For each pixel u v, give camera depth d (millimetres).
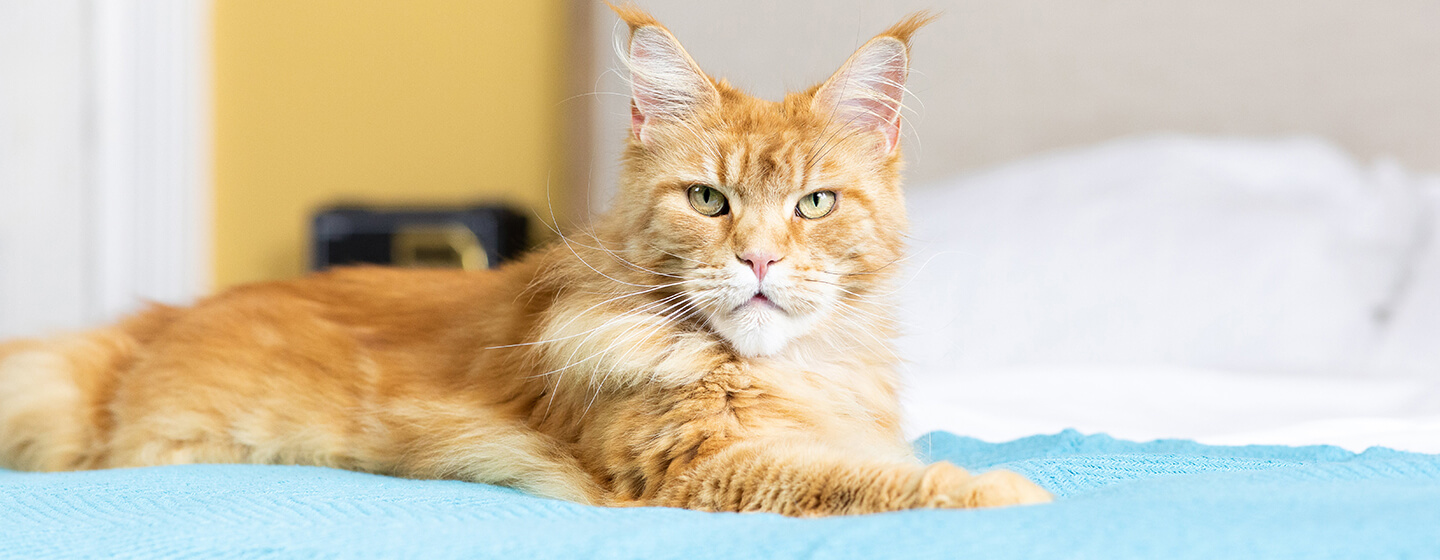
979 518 1106
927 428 2408
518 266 2133
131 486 1549
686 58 1869
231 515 1334
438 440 1846
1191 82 4344
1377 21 4184
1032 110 4445
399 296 2174
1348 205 3652
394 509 1375
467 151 4809
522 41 4773
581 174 4578
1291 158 3938
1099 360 3354
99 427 2084
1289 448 1809
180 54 4691
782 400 1732
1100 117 4402
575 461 1718
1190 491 1255
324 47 4855
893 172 1952
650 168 1861
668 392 1704
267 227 4883
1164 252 3531
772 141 1786
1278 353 3268
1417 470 1467
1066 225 3701
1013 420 2498
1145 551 979
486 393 1901
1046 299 3504
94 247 4590
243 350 2053
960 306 3533
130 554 1130
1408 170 4168
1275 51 4277
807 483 1418
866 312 1920
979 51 4469
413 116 4828
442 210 4098
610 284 1835
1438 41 4125
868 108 1925
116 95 4582
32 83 4598
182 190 4688
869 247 1875
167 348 2115
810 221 1811
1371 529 1021
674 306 1803
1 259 4555
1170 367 3164
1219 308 3367
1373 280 3457
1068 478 1582
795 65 4469
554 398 1806
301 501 1415
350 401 1965
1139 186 3801
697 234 1769
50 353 2141
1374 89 4199
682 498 1537
